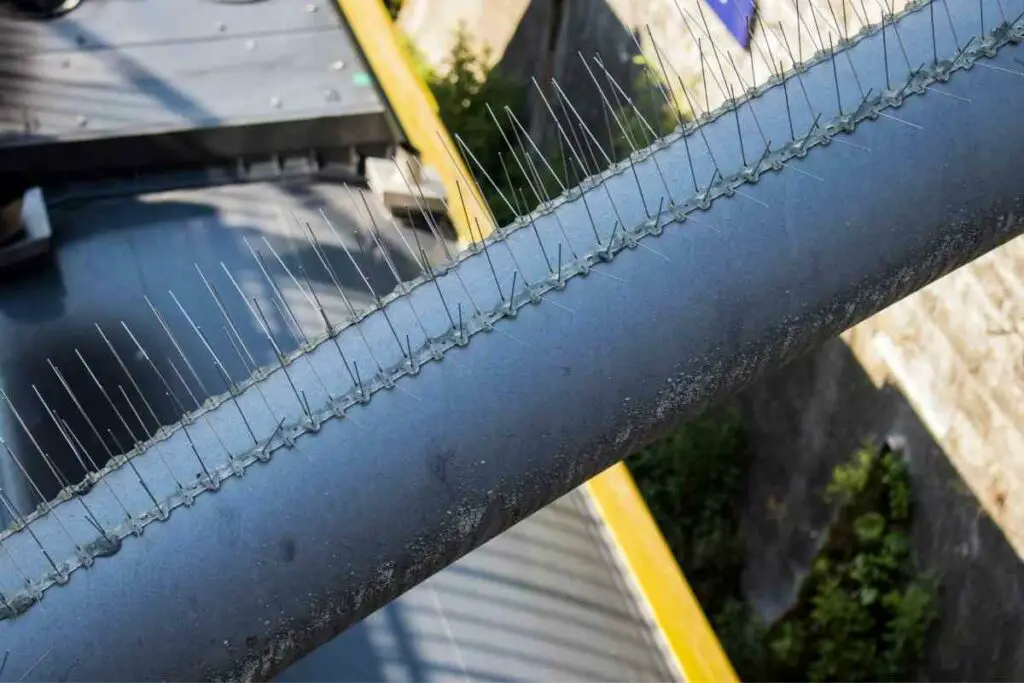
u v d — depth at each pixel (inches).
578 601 124.6
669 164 66.0
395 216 153.9
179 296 144.1
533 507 63.5
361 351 60.4
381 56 178.9
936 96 67.2
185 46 169.0
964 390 195.0
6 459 123.7
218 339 137.8
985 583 195.2
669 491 245.8
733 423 248.4
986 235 69.1
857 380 219.8
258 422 58.3
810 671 219.9
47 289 144.1
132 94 161.6
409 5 368.8
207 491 56.4
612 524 134.3
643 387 62.9
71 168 156.5
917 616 206.7
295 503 56.7
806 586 224.8
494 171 279.1
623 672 119.9
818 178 65.4
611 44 277.1
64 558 55.2
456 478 59.4
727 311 63.8
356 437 58.1
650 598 127.9
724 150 66.1
